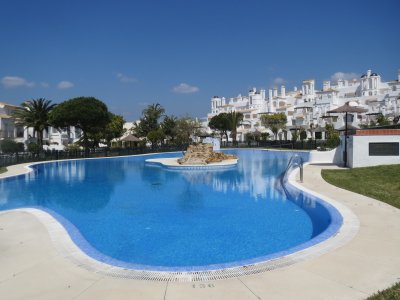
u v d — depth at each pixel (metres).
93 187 19.31
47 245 8.08
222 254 8.64
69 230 9.44
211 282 5.96
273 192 16.91
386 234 8.32
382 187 14.59
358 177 17.56
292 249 7.53
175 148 53.81
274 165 30.02
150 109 71.50
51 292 5.71
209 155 30.45
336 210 10.80
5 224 9.90
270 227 10.88
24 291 5.76
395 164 20.62
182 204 14.38
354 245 7.59
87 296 5.55
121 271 6.54
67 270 6.61
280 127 67.38
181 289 5.72
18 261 7.09
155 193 17.11
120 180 21.97
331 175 18.81
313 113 67.81
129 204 14.59
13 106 60.78
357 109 23.84
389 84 83.06
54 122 47.34
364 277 5.98
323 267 6.45
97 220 12.02
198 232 10.45
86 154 40.44
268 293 5.50
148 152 49.25
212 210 13.20
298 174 19.36
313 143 48.47
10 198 16.34
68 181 21.78
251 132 72.50
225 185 19.19
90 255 7.57
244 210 13.16
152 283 5.98
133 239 9.87
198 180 21.41
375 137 21.42
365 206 11.26
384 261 6.67
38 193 17.62
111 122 58.38
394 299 5.09
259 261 6.90
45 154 35.81
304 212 12.77
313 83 91.94
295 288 5.64
